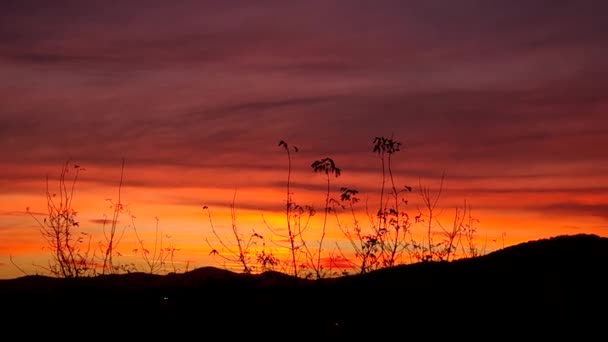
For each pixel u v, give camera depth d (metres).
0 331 11.46
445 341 10.93
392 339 11.09
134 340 11.28
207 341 11.22
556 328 11.00
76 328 11.69
